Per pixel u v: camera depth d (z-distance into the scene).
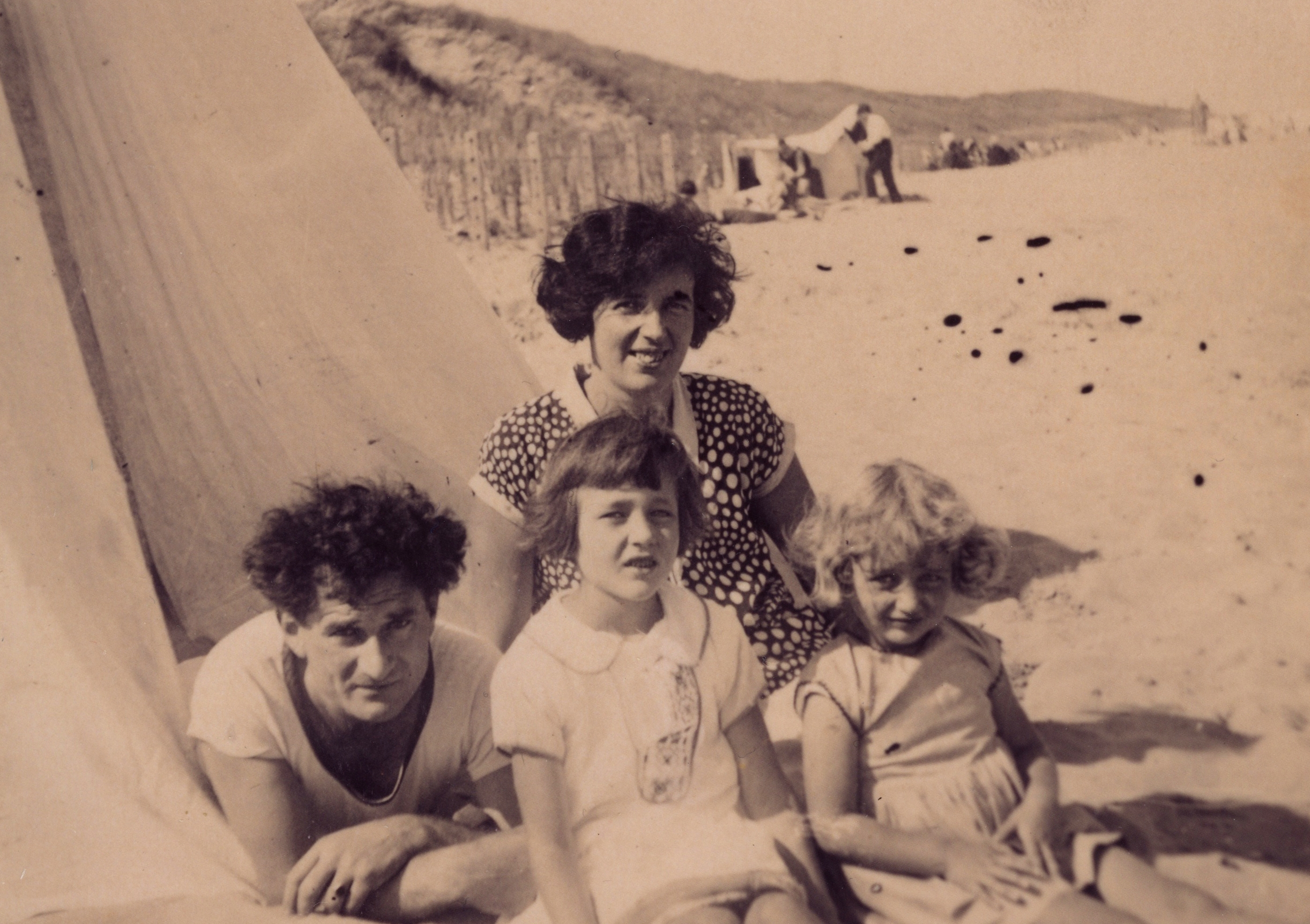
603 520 1.91
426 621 2.06
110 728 2.12
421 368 2.66
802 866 1.82
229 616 2.60
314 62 2.70
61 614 2.17
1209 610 2.38
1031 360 3.12
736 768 1.93
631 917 1.74
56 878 1.98
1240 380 2.96
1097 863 1.74
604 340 2.15
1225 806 1.89
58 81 2.55
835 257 3.63
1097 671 2.24
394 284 2.68
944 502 1.94
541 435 2.22
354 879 1.90
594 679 1.92
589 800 1.90
